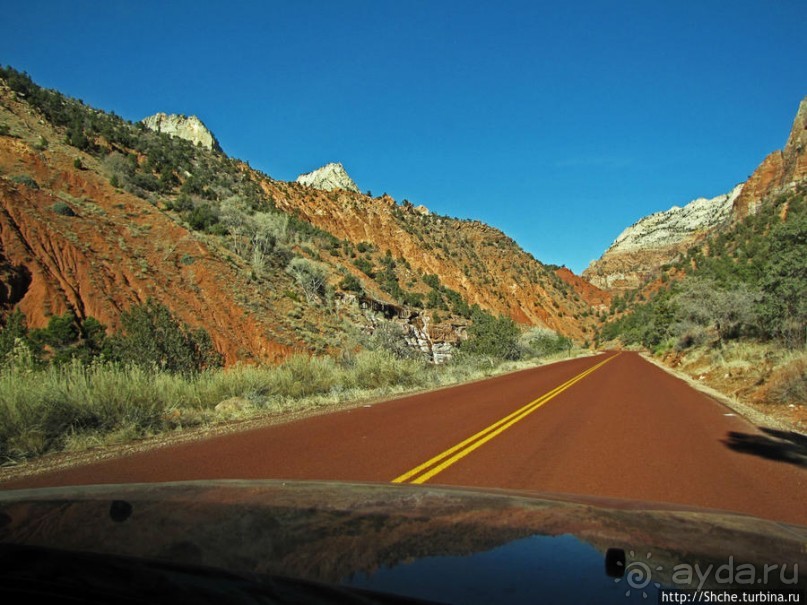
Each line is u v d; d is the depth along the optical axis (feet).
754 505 20.12
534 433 37.06
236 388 55.01
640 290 612.70
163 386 46.47
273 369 66.33
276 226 188.75
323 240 264.52
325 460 28.07
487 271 442.09
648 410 49.67
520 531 7.60
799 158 483.51
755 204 545.85
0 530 7.39
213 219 160.04
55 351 76.79
